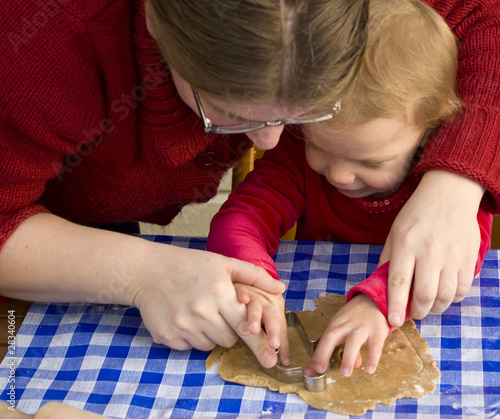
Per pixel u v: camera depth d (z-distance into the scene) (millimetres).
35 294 1092
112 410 984
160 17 852
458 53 1145
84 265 1062
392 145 1080
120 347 1058
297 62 837
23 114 987
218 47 828
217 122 959
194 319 1023
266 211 1207
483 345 1018
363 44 871
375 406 967
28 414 965
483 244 1094
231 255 1111
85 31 977
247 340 1021
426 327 1047
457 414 951
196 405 986
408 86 1041
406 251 1042
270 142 987
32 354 1057
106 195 1184
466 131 1079
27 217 1079
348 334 1006
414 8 1079
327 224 1279
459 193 1062
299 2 822
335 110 947
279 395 991
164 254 1063
